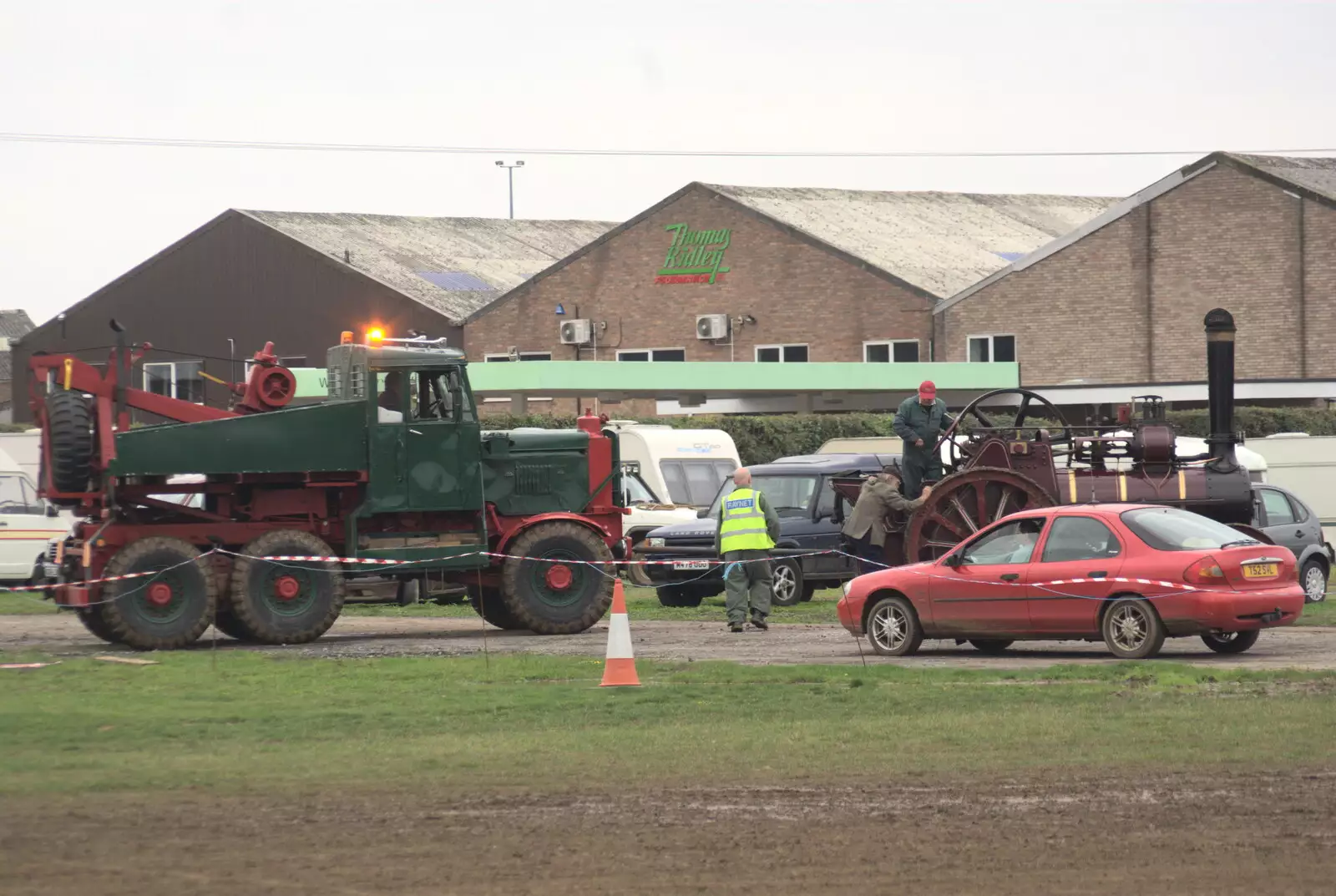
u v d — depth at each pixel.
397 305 169.75
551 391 125.81
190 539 56.69
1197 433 117.25
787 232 156.88
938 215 178.88
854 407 140.38
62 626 68.69
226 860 23.45
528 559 60.31
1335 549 93.69
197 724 36.62
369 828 25.42
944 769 29.70
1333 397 126.38
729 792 28.03
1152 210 139.62
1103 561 47.03
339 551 59.47
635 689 42.06
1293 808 26.00
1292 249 133.38
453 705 39.38
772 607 70.75
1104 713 35.88
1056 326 143.38
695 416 113.62
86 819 26.22
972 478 61.62
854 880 22.08
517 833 25.06
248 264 174.88
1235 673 42.09
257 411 59.16
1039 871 22.44
